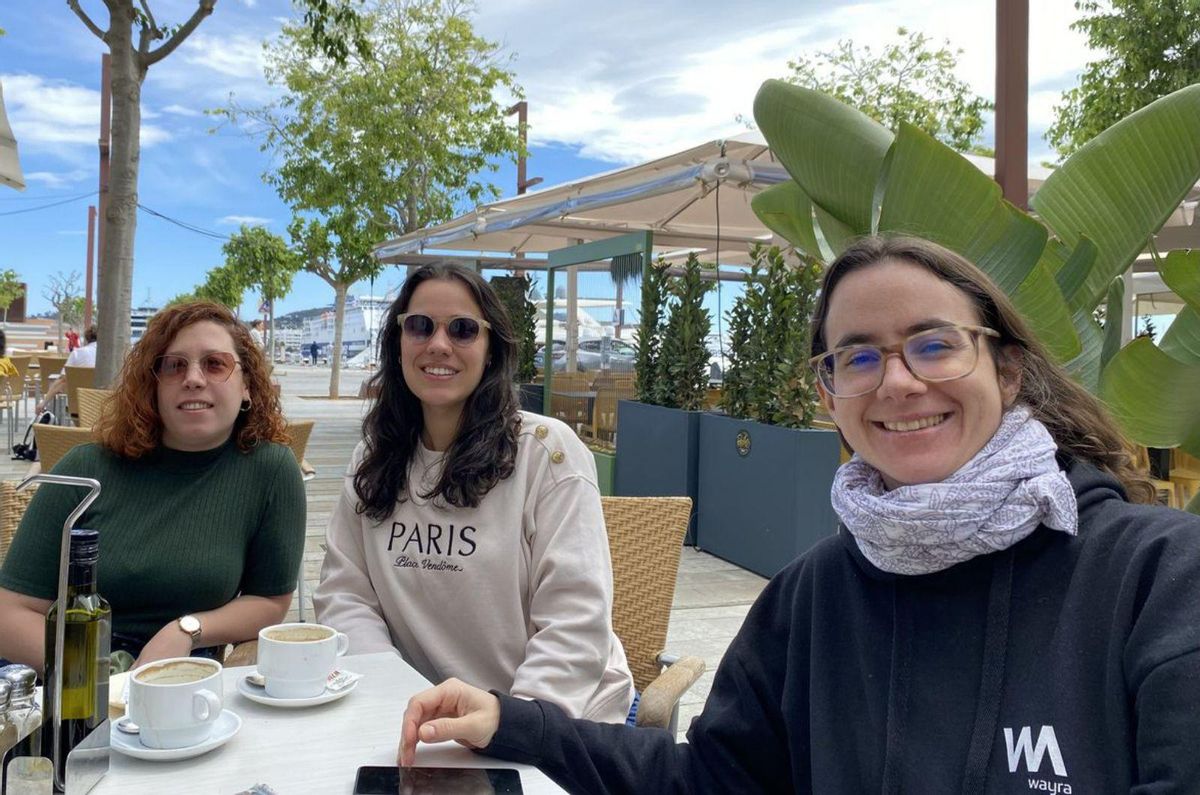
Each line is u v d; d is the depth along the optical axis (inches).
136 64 249.3
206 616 87.4
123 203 247.9
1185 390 87.2
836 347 53.9
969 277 53.0
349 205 605.6
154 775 51.4
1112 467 53.4
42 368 464.4
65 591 49.9
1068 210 100.8
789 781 60.1
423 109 586.6
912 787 46.5
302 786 50.5
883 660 50.8
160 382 89.1
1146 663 40.5
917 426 51.2
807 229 139.9
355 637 80.0
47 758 48.9
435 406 84.7
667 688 74.2
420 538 82.0
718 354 268.2
